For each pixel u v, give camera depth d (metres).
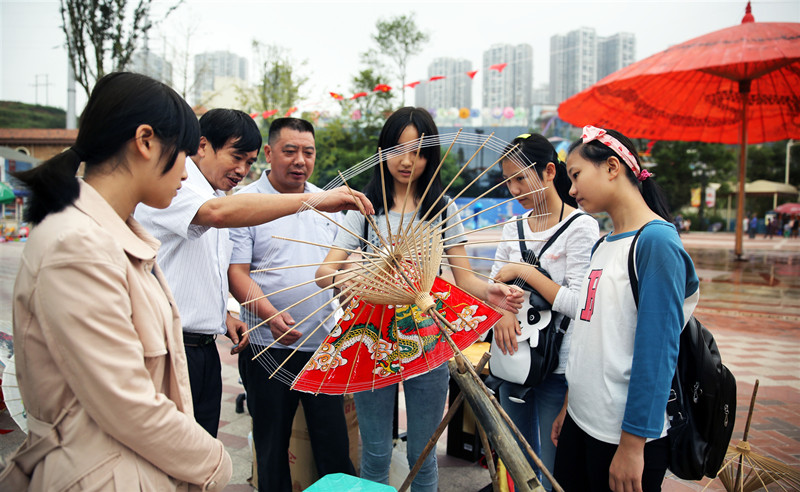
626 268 1.55
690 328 1.59
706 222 32.91
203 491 1.16
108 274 0.99
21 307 1.00
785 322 7.22
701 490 2.69
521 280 2.10
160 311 1.15
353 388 1.74
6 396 1.38
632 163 1.59
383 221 2.08
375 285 1.48
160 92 1.11
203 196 1.68
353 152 18.48
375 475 2.14
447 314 1.82
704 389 1.58
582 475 1.69
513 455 1.23
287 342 1.97
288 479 2.20
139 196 1.15
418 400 2.11
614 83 8.94
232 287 2.19
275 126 2.30
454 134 1.71
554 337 2.08
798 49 7.51
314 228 2.30
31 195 1.03
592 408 1.59
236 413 3.63
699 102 9.54
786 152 33.91
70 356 0.95
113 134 1.06
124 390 0.98
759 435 3.41
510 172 2.13
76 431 1.02
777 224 29.67
